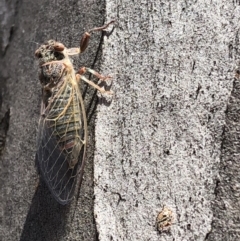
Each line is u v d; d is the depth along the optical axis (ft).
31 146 0.48
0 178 0.50
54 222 0.43
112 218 0.39
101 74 0.42
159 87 0.40
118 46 0.42
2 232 0.48
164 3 0.41
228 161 0.36
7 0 0.55
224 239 0.35
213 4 0.39
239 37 0.37
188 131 0.38
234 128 0.36
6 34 0.54
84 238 0.40
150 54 0.41
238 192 0.35
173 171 0.38
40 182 0.46
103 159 0.41
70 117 0.42
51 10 0.49
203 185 0.37
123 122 0.41
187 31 0.39
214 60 0.38
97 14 0.44
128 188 0.39
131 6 0.42
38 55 0.45
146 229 0.38
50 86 0.44
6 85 0.53
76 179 0.42
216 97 0.37
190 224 0.37
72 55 0.45
